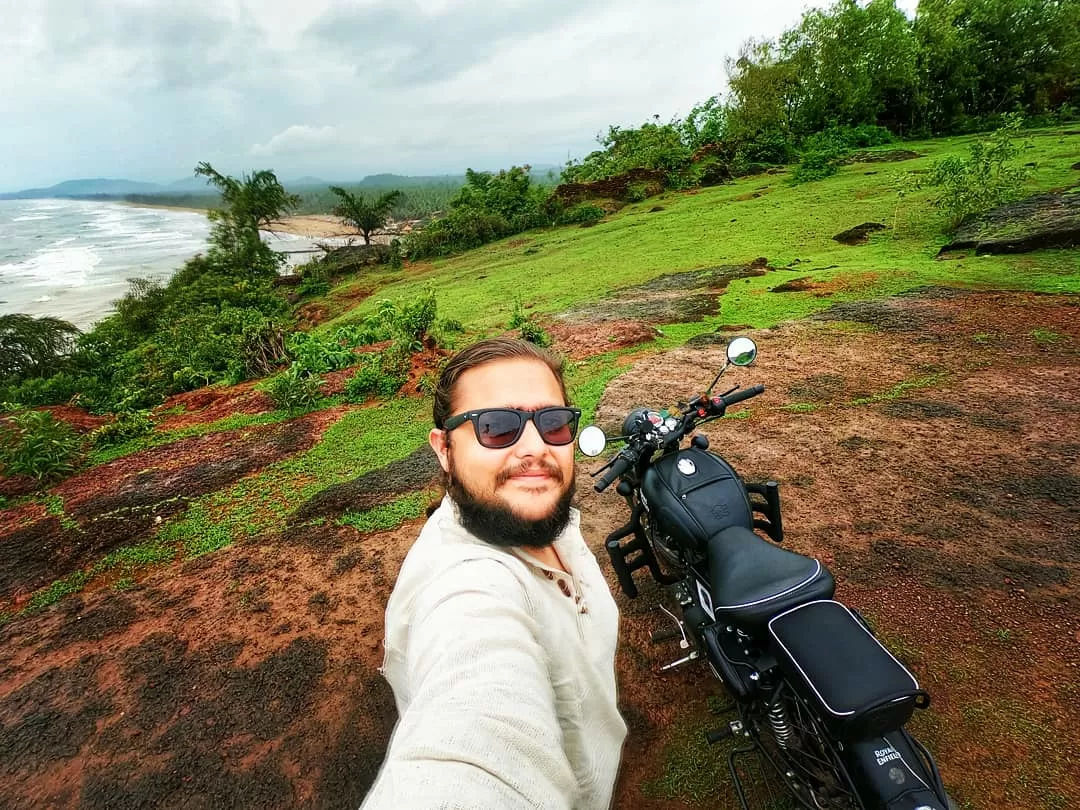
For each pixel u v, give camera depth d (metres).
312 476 5.50
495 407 0.92
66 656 3.40
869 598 2.99
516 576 0.89
